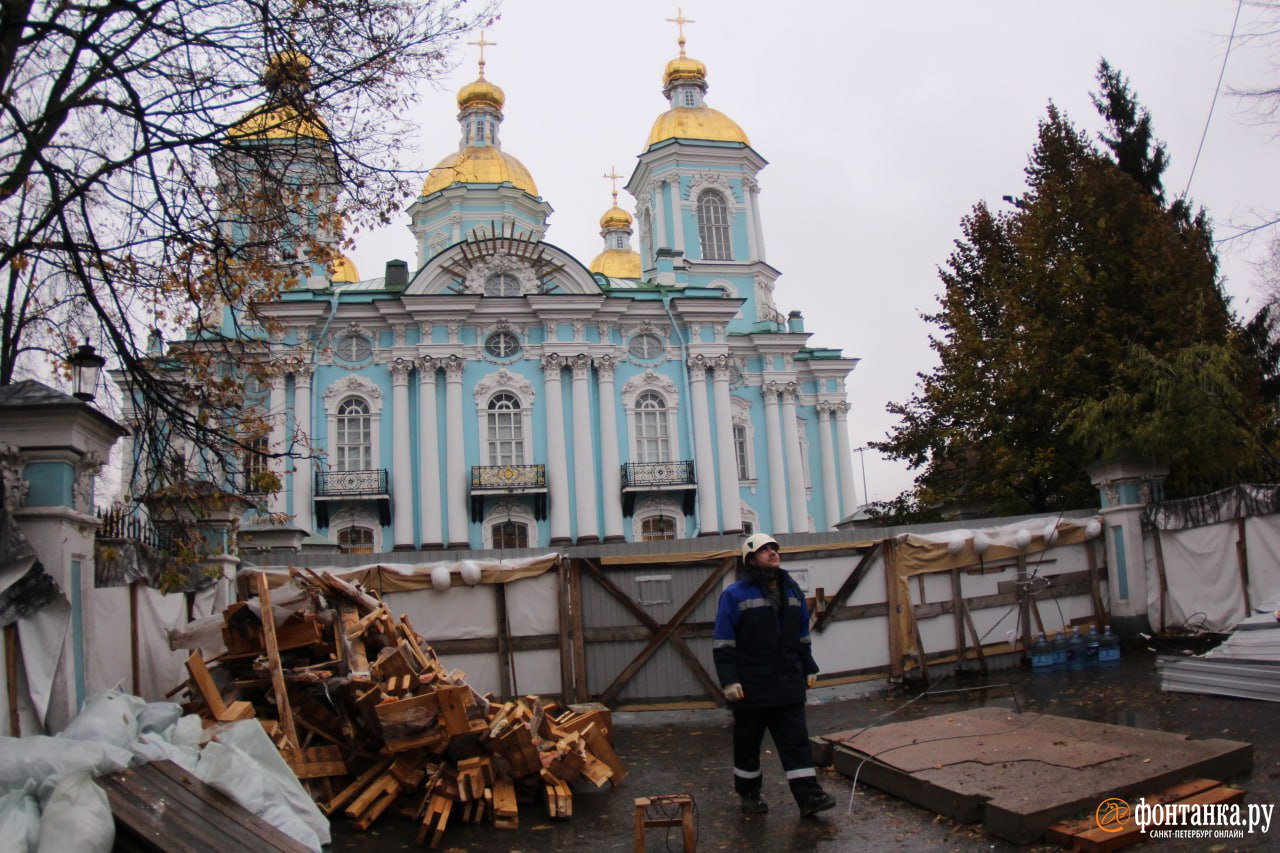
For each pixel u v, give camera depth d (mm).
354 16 10977
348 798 8125
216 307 12656
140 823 5867
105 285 11680
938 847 6578
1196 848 5988
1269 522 13789
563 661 13148
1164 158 25859
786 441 42062
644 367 38281
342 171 11617
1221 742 7637
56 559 8109
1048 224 21375
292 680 8844
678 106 49094
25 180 10352
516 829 7707
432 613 13195
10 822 5602
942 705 12352
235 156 11547
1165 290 20125
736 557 13484
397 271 39094
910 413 23781
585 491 35969
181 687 9477
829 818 7492
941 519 22750
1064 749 7816
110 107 10305
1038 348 20422
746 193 47094
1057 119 23359
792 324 44906
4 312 12570
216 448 11906
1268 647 10195
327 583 9648
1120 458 15938
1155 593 15594
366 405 36156
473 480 35281
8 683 7512
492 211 44750
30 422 8203
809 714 12750
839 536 14906
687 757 10484
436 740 8125
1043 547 15633
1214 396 16125
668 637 13281
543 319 36875
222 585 12695
